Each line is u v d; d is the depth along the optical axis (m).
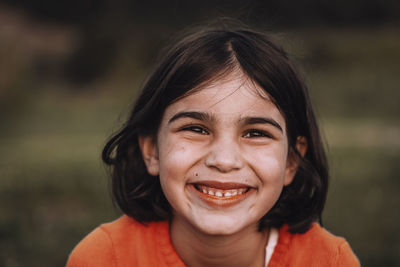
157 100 1.94
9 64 16.03
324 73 22.23
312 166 2.15
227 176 1.77
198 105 1.80
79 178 6.34
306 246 2.06
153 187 2.20
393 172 6.68
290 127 2.00
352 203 5.10
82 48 25.84
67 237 4.17
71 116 16.11
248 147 1.82
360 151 8.91
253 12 3.07
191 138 1.82
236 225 1.80
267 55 1.93
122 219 2.24
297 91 2.01
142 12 28.05
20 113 15.54
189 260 2.06
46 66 25.34
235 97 1.79
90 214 4.81
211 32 2.06
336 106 17.86
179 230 2.05
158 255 2.04
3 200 5.34
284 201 2.16
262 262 2.11
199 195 1.82
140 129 2.09
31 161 7.88
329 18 29.16
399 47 24.45
